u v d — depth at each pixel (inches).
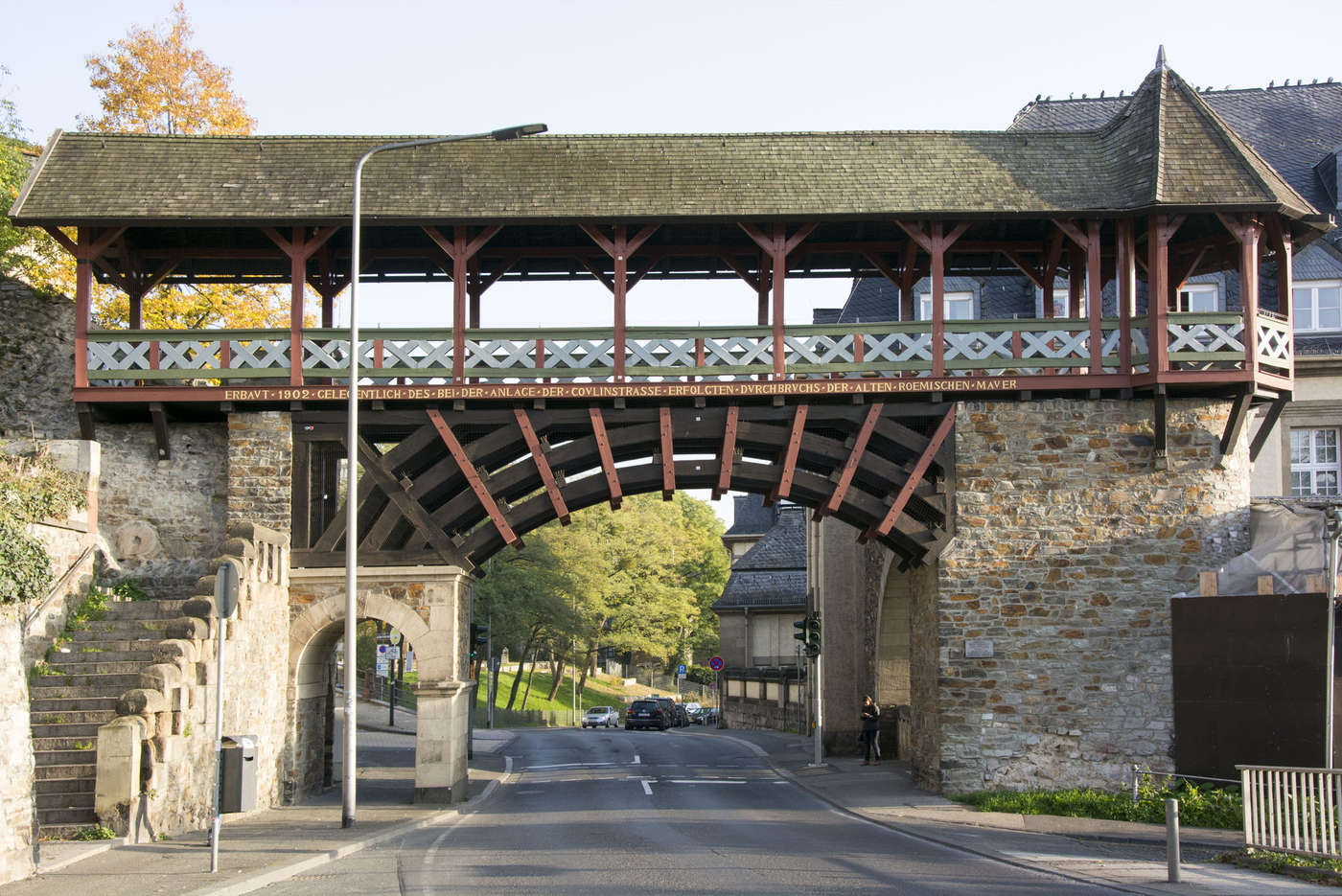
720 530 4104.3
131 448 889.5
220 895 459.5
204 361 863.1
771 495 900.6
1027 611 858.1
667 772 1127.0
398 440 938.7
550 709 2765.7
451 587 857.5
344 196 864.9
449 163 895.7
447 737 837.8
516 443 895.1
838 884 493.0
